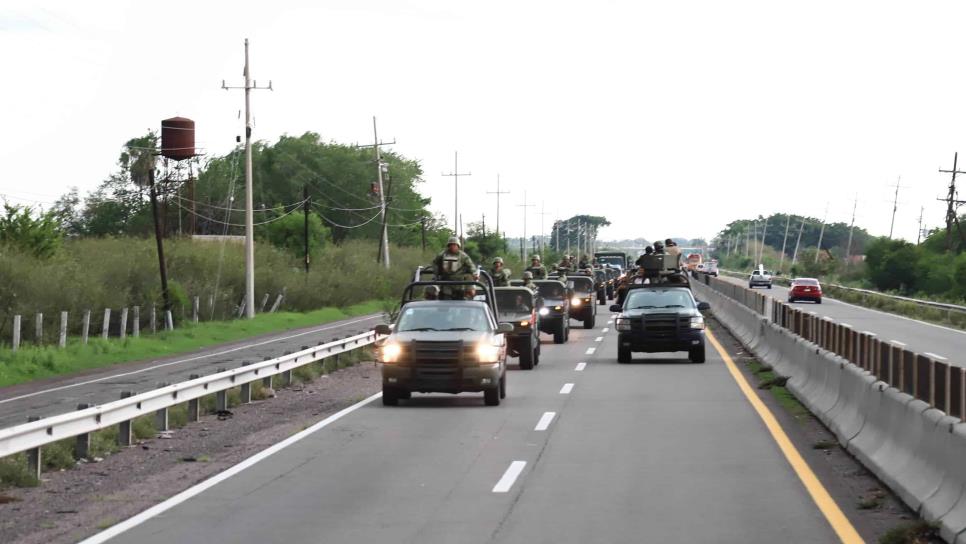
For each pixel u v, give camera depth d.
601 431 17.38
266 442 16.52
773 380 24.33
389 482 12.98
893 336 46.34
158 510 11.41
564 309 39.72
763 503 11.59
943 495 10.24
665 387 24.33
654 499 11.84
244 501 11.87
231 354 39.09
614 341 40.88
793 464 14.12
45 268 46.25
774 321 31.91
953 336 46.31
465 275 27.09
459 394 23.53
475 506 11.51
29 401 25.58
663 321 30.31
